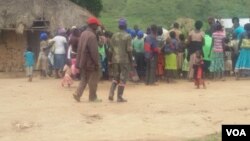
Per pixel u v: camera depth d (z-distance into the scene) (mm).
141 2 49281
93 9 34969
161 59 19594
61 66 21828
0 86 19297
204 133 10602
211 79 20156
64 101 14648
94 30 14320
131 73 19234
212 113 12523
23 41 28906
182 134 10539
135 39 19500
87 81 14414
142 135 10430
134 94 16031
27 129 11102
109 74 19359
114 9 48250
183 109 13047
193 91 16609
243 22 31016
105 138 10203
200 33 18938
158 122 11594
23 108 13492
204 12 47875
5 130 11031
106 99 14953
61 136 10438
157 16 46469
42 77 22766
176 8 48250
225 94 15680
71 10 27500
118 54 14070
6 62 28750
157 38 19125
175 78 20297
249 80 19734
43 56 22703
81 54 14094
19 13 27266
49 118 12062
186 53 20188
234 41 20797
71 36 18328
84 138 10234
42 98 15461
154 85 18578
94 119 11945
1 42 28625
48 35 26891
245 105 13570
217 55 19781
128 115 12312
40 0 27719
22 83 20344
